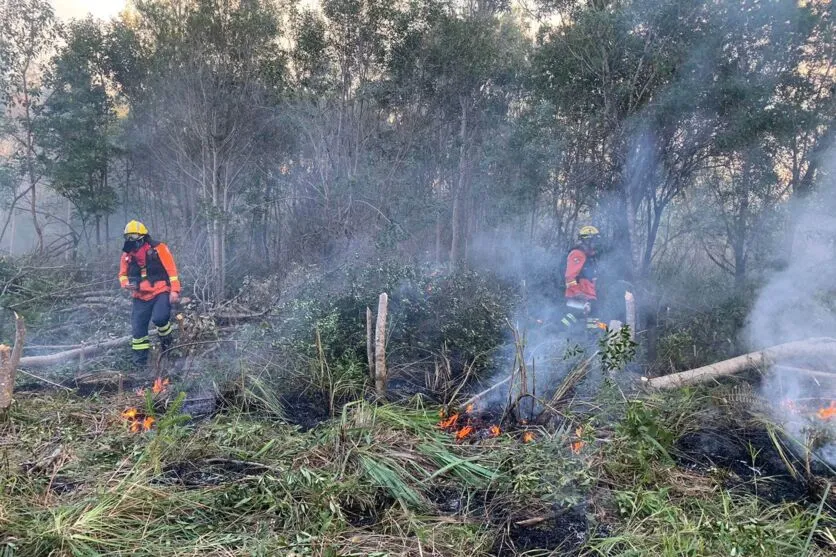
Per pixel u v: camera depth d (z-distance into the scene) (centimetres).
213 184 927
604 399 426
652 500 305
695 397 461
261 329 545
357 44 960
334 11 930
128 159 1177
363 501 310
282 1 940
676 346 554
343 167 973
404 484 325
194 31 877
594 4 735
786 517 311
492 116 979
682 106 659
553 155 760
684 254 912
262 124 971
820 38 664
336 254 899
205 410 451
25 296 771
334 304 561
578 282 632
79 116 1068
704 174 780
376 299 571
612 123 719
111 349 598
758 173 728
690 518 297
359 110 984
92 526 271
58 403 442
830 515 313
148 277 558
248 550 263
